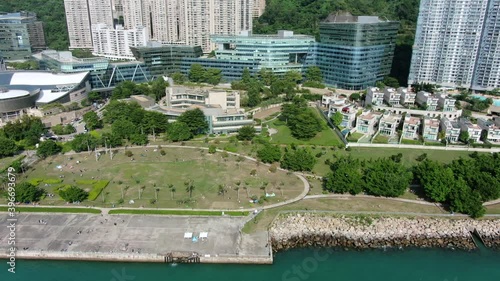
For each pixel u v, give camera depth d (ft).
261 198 602.44
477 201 554.87
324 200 605.73
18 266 476.95
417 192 633.20
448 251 516.73
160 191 629.92
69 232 520.01
